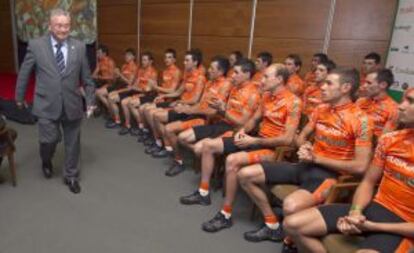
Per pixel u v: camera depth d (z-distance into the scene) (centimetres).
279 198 203
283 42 391
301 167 207
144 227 229
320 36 363
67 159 278
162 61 521
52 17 237
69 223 230
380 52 327
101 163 338
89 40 605
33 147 371
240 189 282
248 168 207
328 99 191
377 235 144
